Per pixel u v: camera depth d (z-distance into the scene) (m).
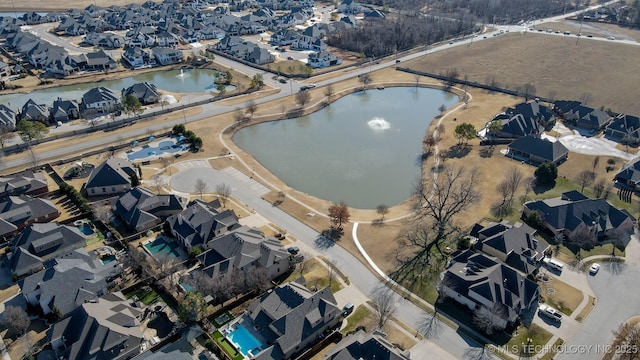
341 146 149.00
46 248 94.25
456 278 85.00
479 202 114.56
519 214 109.94
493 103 179.50
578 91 188.75
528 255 93.06
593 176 125.25
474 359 72.88
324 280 89.62
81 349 70.06
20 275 89.06
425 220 109.25
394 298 85.69
